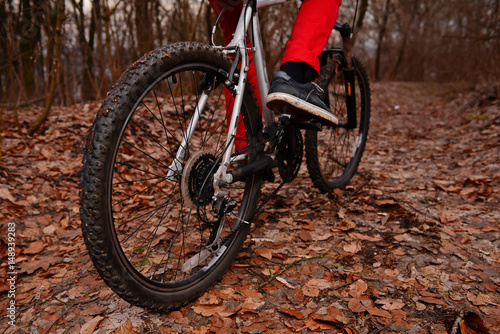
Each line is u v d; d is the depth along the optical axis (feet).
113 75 14.78
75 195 7.89
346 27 6.35
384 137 14.78
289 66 4.67
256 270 5.09
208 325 4.13
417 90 30.71
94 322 4.18
